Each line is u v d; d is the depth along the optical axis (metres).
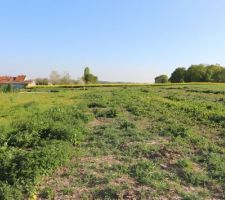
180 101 31.28
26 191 9.57
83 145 14.20
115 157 12.43
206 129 16.97
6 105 30.64
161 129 16.53
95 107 27.02
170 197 9.14
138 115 21.59
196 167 11.41
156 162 11.77
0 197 9.23
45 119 19.05
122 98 33.75
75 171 11.03
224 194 9.39
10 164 11.02
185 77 130.62
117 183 10.01
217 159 11.92
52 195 9.41
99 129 17.14
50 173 10.80
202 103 28.41
